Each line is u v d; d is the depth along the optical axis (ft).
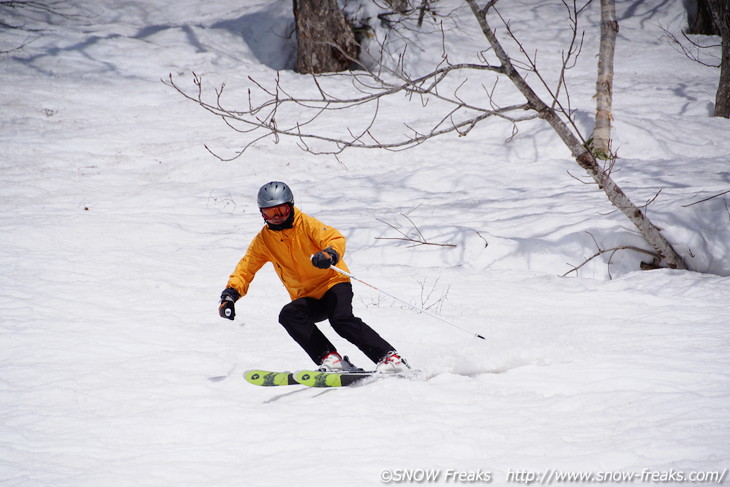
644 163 123.13
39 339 58.70
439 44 208.13
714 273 84.07
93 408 43.37
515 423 36.06
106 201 119.55
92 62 204.13
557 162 130.82
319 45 203.72
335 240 44.91
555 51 212.84
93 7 244.01
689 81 183.42
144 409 42.80
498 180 124.57
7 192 122.83
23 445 37.32
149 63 207.21
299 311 46.39
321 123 167.43
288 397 44.96
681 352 48.88
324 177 136.87
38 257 86.94
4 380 49.24
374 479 30.01
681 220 87.25
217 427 39.17
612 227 88.53
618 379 42.22
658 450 30.45
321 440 35.47
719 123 142.61
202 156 146.20
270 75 203.72
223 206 118.93
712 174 110.52
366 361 53.57
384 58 202.08
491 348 52.54
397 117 169.78
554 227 92.38
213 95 189.67
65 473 33.32
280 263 47.21
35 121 166.09
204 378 49.37
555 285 77.25
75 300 71.05
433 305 69.62
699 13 225.76
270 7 231.71
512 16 232.12
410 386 43.55
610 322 60.70
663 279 77.61
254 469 32.32
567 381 43.27
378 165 141.49
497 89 182.50
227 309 46.62
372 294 75.15
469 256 89.51
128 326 62.95
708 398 37.14
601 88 126.41
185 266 86.22
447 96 181.88
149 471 32.83
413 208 112.47
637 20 231.91
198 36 221.46
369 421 37.76
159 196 122.01
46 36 212.23
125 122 170.91
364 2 212.43
